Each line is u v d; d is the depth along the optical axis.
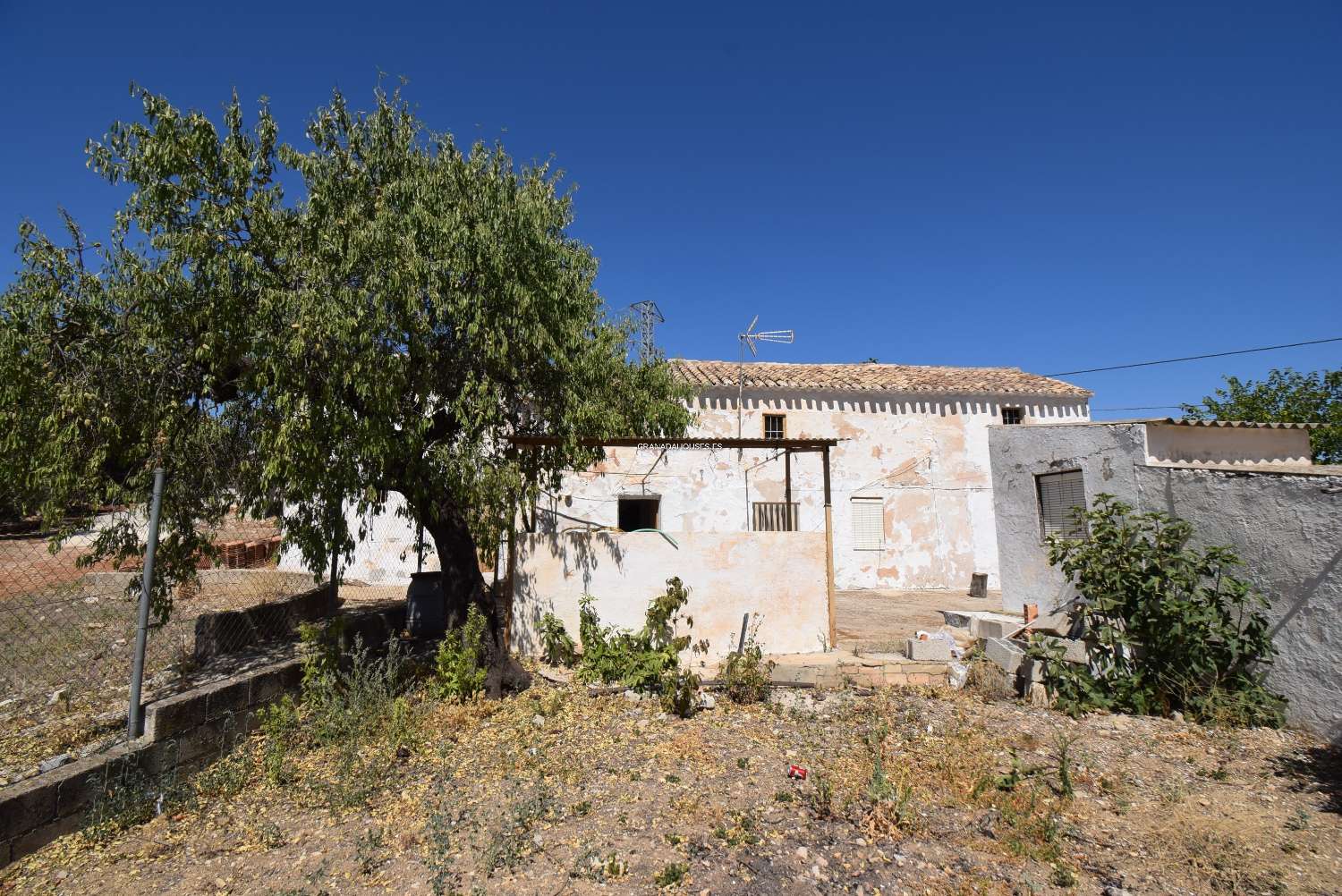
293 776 5.54
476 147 8.13
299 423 5.82
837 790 5.35
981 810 5.08
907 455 18.19
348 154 7.19
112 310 6.13
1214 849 4.54
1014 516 11.05
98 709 6.36
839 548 17.61
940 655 8.45
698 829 4.75
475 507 7.54
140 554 6.44
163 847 4.55
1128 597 7.41
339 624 7.14
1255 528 7.06
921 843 4.60
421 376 7.09
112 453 6.12
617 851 4.45
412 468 6.94
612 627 8.41
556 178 8.69
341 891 4.04
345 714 6.11
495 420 7.81
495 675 7.54
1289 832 4.76
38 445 5.74
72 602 10.48
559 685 7.95
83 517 6.20
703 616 8.77
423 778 5.56
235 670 7.25
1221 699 6.84
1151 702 7.18
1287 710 6.66
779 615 8.96
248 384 6.20
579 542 8.81
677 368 18.16
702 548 8.88
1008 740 6.45
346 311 6.09
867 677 8.02
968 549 18.12
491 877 4.14
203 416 6.57
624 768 5.77
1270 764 5.87
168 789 5.11
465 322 7.03
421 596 10.29
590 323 9.08
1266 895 4.04
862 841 4.61
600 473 16.42
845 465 17.86
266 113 6.79
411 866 4.28
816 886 4.11
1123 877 4.22
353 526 15.38
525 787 5.37
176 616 10.15
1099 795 5.33
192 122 6.15
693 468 16.89
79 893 4.04
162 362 6.15
